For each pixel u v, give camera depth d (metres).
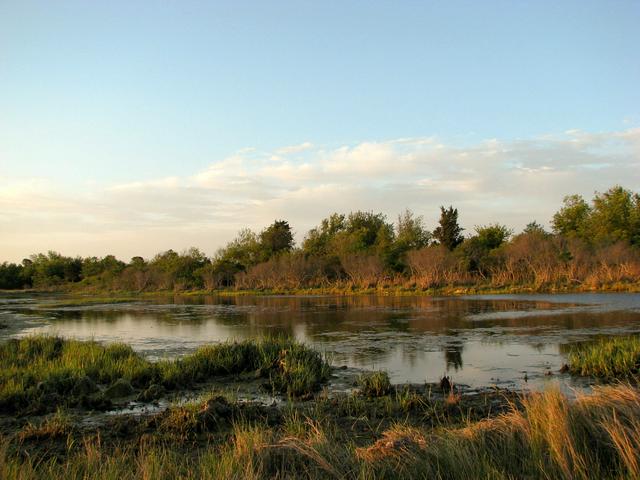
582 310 31.59
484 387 13.28
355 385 13.92
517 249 57.69
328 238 91.75
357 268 66.19
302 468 7.32
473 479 6.34
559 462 6.48
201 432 9.72
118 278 85.81
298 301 49.59
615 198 73.88
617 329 22.80
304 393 13.02
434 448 7.19
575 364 14.76
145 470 6.88
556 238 58.94
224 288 77.06
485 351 18.47
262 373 15.12
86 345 18.92
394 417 10.54
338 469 6.99
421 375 15.00
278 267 73.69
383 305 40.59
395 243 76.50
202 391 13.65
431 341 21.09
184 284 80.56
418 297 49.47
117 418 10.83
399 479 6.62
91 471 7.24
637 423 6.99
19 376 13.92
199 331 26.84
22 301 61.53
